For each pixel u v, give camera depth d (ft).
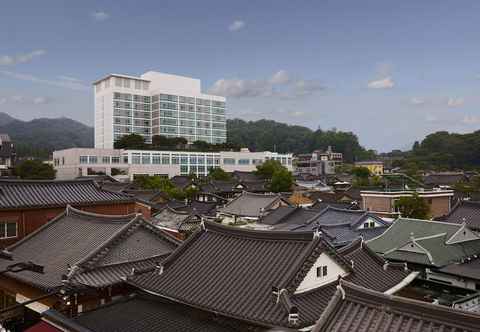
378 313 36.50
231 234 64.54
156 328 50.62
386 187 253.44
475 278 91.25
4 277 78.43
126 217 78.64
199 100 547.90
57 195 99.55
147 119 520.01
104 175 360.69
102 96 509.35
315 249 53.72
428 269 102.89
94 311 56.59
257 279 53.26
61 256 73.77
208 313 53.42
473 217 148.25
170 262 61.62
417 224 124.57
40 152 601.62
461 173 407.85
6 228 87.86
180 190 307.99
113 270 67.72
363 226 144.97
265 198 230.27
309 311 48.16
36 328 52.21
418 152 640.58
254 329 49.32
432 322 33.55
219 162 480.64
